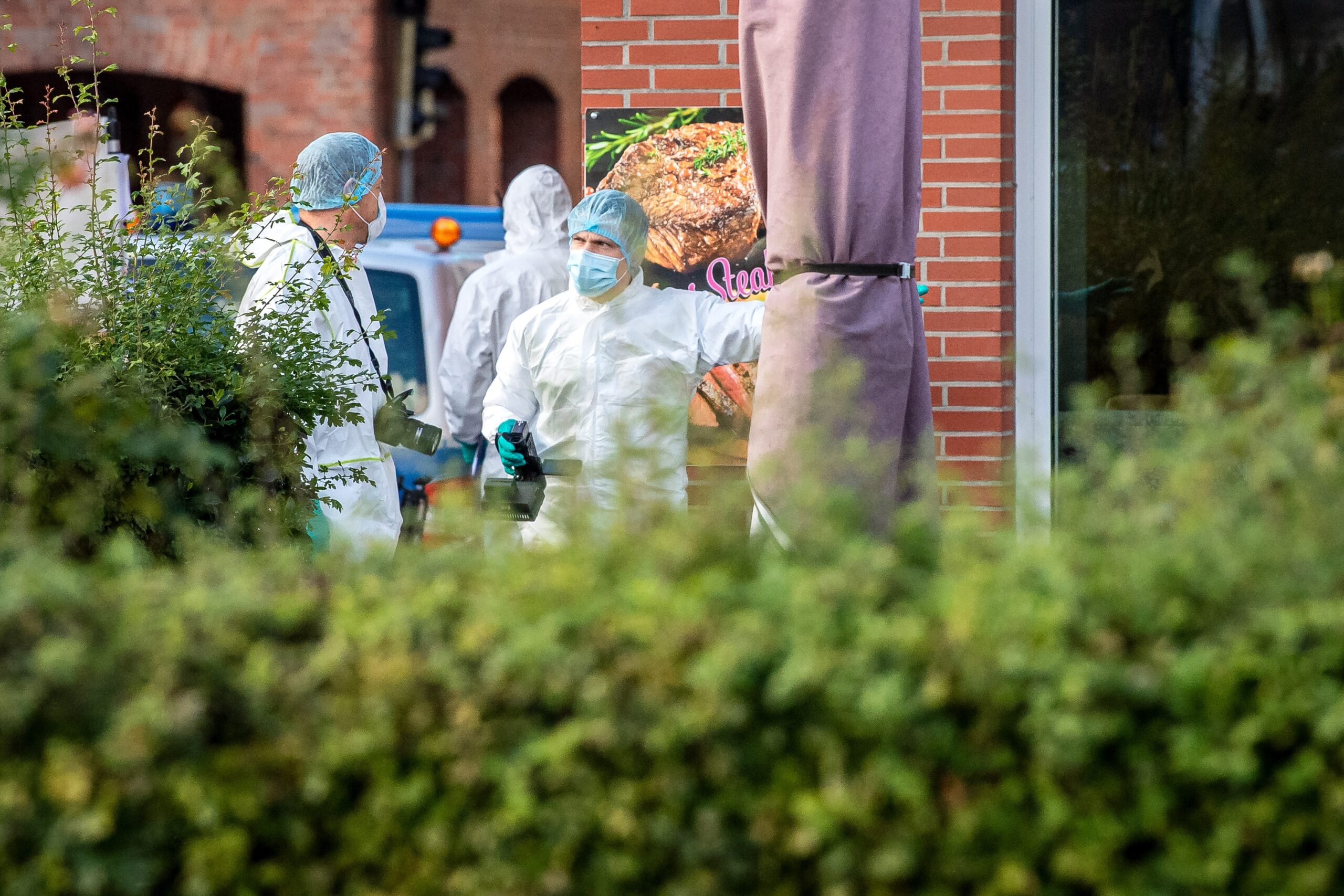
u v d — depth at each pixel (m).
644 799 5.32
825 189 9.65
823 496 6.05
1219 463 5.84
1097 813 5.14
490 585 5.84
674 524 6.00
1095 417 7.21
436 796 5.48
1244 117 14.10
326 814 5.57
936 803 5.21
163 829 5.54
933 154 13.18
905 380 9.84
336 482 10.98
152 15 34.94
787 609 5.41
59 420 7.47
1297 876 5.09
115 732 5.41
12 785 5.40
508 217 16.14
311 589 5.97
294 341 9.46
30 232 9.11
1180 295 14.15
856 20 9.55
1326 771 5.08
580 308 11.93
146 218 9.50
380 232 12.45
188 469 8.39
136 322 8.84
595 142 13.48
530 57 37.75
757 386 9.79
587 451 11.67
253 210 9.97
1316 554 5.33
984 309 13.25
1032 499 5.94
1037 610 5.27
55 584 5.70
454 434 15.91
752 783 5.31
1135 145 14.12
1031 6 13.55
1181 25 14.05
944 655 5.18
